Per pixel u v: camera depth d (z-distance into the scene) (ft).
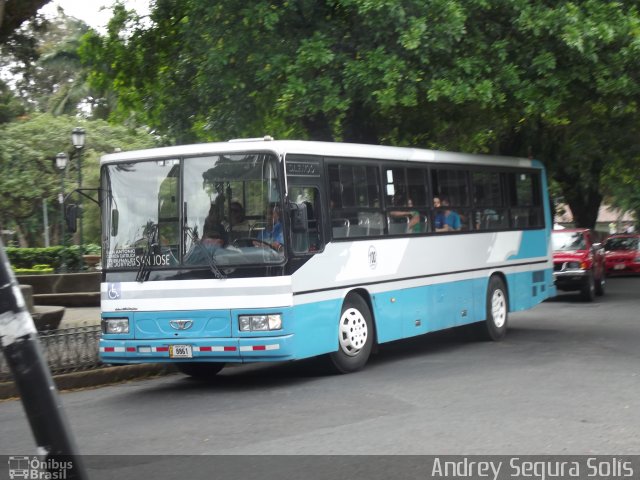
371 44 51.85
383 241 43.34
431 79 51.52
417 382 37.17
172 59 61.98
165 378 42.98
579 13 50.55
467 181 51.60
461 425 27.91
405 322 44.73
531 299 57.82
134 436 28.40
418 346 51.96
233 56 54.19
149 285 37.50
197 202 37.45
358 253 41.29
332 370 40.88
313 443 26.03
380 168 43.80
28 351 11.86
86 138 157.99
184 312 36.96
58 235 170.40
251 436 27.45
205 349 36.55
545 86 52.26
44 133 158.20
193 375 42.52
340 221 40.32
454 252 49.47
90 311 71.56
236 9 53.36
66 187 156.04
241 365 47.11
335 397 34.14
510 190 56.18
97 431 29.55
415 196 46.55
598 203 136.56
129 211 38.37
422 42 49.80
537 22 50.26
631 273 117.91
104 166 39.04
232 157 37.35
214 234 37.09
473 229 51.62
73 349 41.39
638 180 116.26
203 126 61.05
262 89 55.57
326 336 38.91
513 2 50.65
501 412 29.86
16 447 27.50
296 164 37.88
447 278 48.67
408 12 49.85
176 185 37.81
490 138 72.84
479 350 48.37
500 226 54.54
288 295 36.47
